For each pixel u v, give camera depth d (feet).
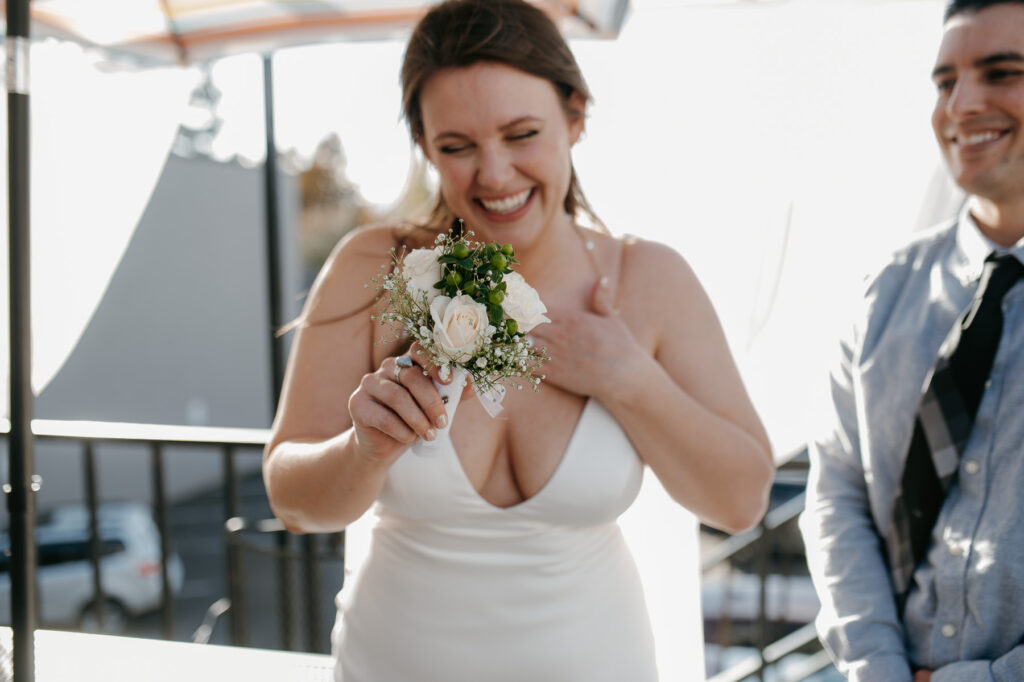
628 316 5.99
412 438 4.80
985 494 5.14
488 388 4.64
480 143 5.28
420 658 5.57
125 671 8.58
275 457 5.73
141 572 34.99
